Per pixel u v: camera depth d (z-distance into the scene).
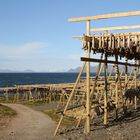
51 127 28.03
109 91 38.16
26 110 43.78
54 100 57.31
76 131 23.50
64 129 25.45
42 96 64.00
